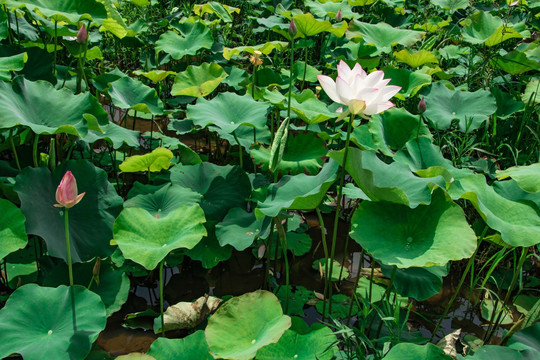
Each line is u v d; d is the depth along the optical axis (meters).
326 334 2.30
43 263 2.67
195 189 3.35
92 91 4.81
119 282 2.68
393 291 3.07
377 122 3.61
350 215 3.92
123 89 3.95
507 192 2.89
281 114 3.82
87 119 2.77
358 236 2.32
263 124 3.43
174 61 5.86
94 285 2.63
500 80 5.14
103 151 4.18
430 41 5.60
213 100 3.74
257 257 3.36
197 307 2.70
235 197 3.34
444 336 2.77
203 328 2.72
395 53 4.81
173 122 4.13
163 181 3.45
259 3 7.07
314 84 5.20
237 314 2.28
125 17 6.37
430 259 2.14
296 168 3.51
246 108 3.67
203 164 3.48
